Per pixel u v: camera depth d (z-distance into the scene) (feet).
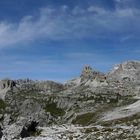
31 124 343.67
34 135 330.34
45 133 333.21
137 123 347.15
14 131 311.47
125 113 606.55
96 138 266.98
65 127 388.16
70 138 284.41
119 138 256.52
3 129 320.70
